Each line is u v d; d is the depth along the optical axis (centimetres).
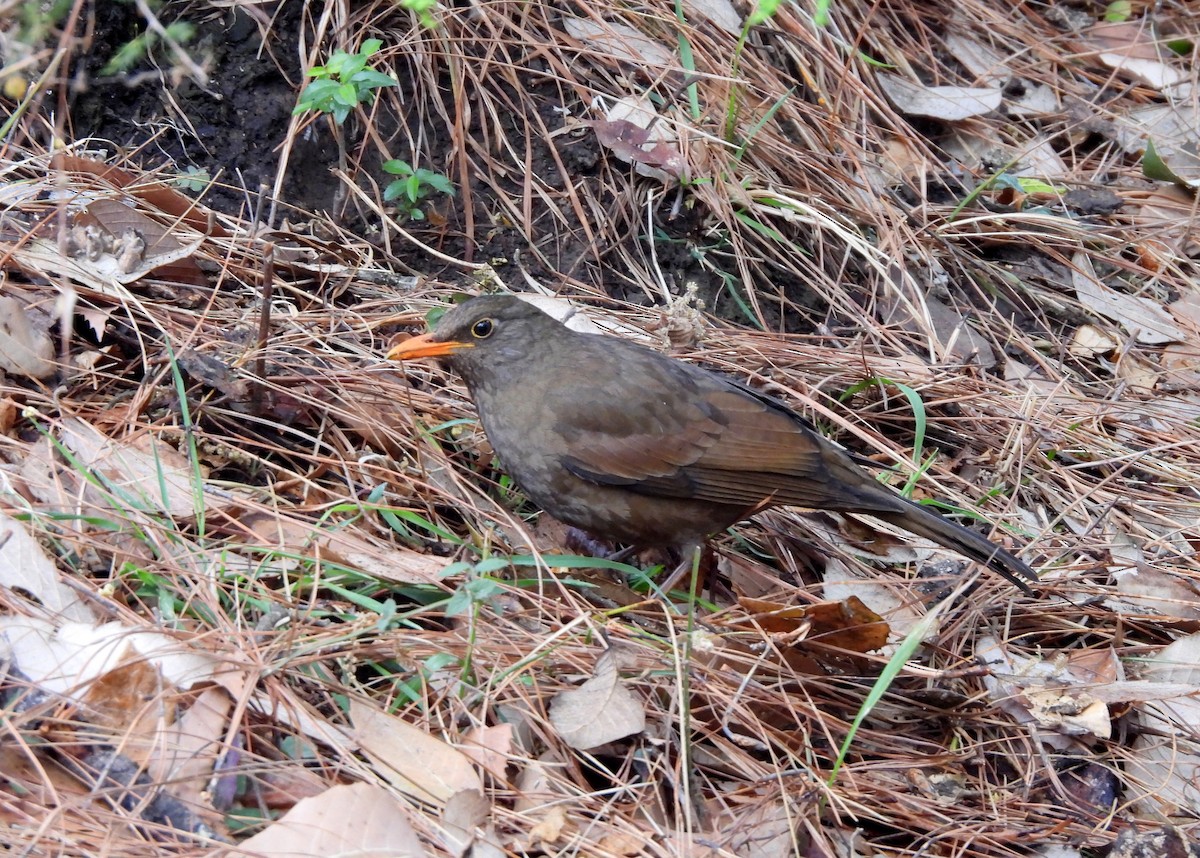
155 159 593
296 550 420
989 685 461
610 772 384
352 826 321
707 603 472
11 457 437
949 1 838
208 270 552
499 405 476
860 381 593
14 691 352
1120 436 613
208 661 363
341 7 623
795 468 473
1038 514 562
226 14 617
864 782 410
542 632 424
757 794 388
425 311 568
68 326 472
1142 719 462
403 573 423
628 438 466
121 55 567
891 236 677
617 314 596
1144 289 703
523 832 348
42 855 310
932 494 559
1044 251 708
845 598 495
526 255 620
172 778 335
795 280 657
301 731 357
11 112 580
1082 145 794
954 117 761
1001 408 605
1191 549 547
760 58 714
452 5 652
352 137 619
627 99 657
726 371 585
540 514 515
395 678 385
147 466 441
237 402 482
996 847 398
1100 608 510
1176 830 404
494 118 635
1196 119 797
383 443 499
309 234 597
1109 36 845
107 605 377
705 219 649
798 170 688
